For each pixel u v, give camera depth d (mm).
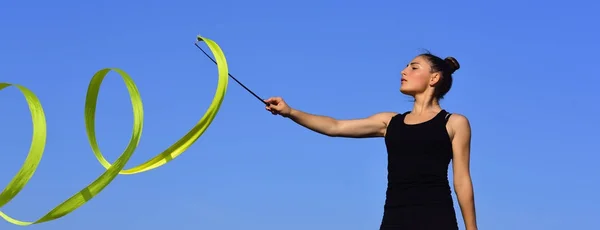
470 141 7402
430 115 7531
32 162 6629
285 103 7910
